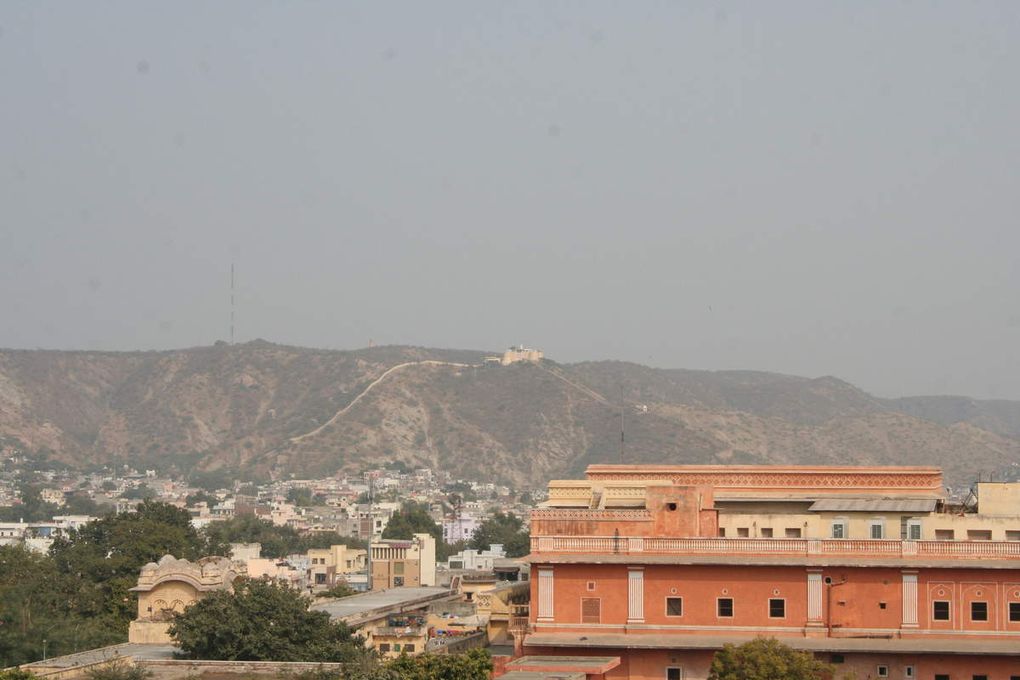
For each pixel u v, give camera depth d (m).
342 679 120.06
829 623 107.12
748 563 108.00
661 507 113.06
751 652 101.69
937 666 104.88
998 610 105.69
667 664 107.62
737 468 118.69
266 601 140.50
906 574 106.69
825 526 112.12
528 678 95.62
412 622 172.12
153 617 155.12
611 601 109.81
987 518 110.06
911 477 116.00
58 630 162.50
